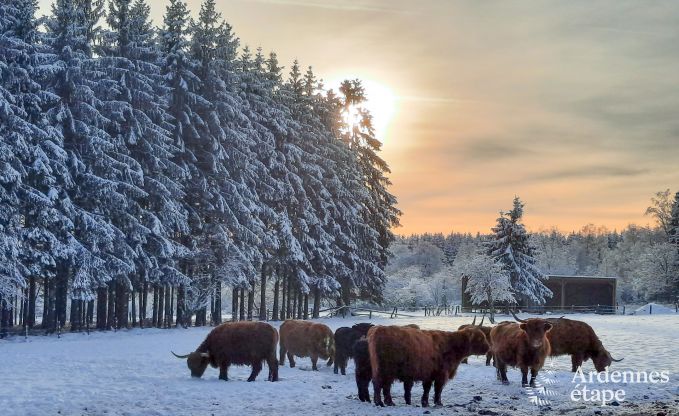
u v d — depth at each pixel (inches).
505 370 663.1
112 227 1321.4
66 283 1343.5
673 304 3339.1
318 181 1962.4
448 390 617.9
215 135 1589.6
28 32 1290.6
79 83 1323.8
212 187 1563.7
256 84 1866.4
